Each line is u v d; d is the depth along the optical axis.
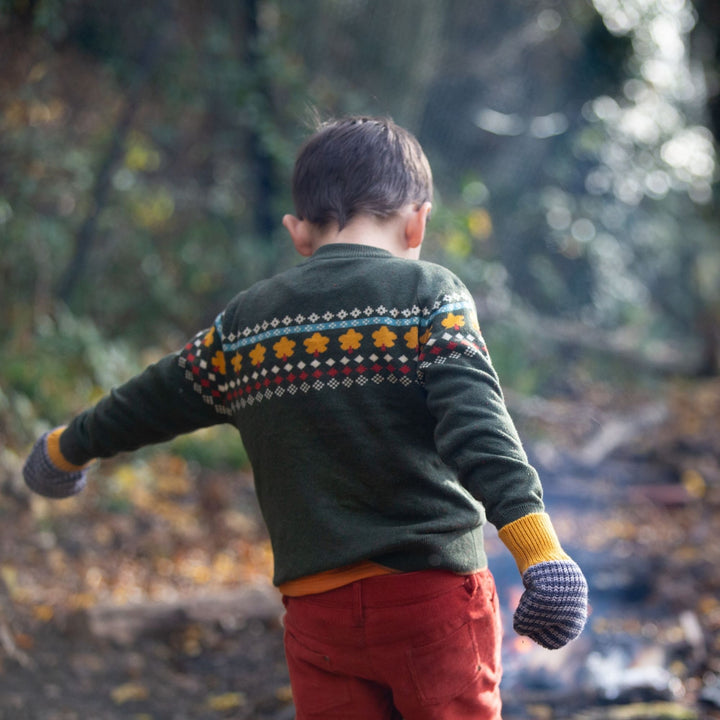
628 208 13.95
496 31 11.12
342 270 2.20
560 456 8.62
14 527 5.84
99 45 8.26
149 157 9.00
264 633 4.80
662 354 13.41
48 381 7.14
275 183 9.25
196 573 5.71
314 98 8.94
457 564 2.09
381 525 2.07
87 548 5.86
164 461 7.62
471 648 2.12
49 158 7.66
